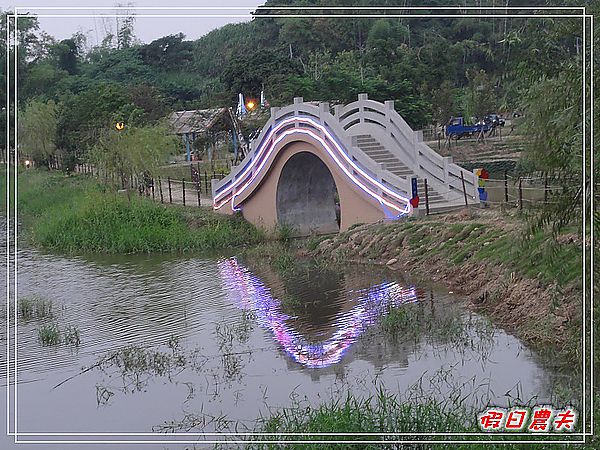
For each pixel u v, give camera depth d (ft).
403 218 88.33
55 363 58.18
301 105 99.14
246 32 288.92
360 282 77.10
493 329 57.67
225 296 76.28
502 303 61.93
